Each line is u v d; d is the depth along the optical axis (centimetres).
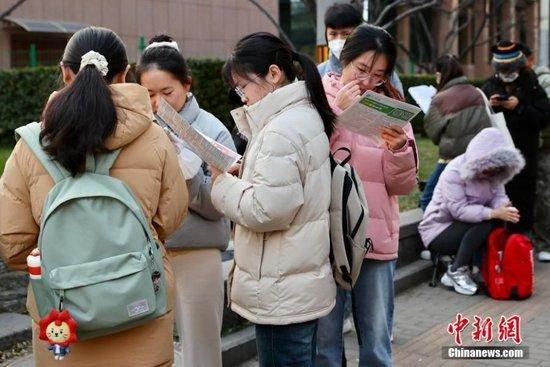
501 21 2741
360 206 351
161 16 2119
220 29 2270
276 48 337
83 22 1930
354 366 538
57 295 278
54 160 286
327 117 345
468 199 696
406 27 2758
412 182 421
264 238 331
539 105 815
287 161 318
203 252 406
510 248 680
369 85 409
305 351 339
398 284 708
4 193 297
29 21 1797
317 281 333
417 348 568
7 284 580
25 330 510
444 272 764
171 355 310
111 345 295
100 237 279
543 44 1833
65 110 281
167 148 305
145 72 390
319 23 859
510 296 686
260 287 331
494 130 688
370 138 416
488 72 3559
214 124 413
